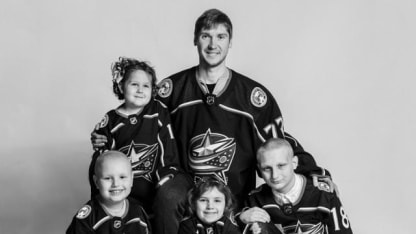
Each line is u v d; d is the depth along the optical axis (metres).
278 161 5.59
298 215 5.71
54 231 7.65
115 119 5.91
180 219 5.75
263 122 6.02
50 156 8.24
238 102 6.01
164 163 5.89
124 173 5.55
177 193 5.75
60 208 7.96
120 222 5.60
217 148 5.95
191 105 6.02
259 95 6.03
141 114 5.90
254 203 5.79
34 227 7.71
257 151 5.68
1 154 8.25
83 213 5.62
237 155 5.98
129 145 5.87
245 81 6.06
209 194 5.50
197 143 5.96
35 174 8.19
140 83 5.84
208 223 5.51
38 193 8.09
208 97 5.97
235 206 5.82
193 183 5.93
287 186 5.70
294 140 6.13
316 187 5.73
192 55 8.31
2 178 8.15
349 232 5.76
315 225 5.72
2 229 7.64
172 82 6.10
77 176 8.19
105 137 5.89
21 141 8.30
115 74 5.98
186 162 6.01
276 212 5.73
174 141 5.96
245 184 6.02
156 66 8.30
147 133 5.89
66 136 8.30
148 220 5.73
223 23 5.91
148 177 5.89
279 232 5.72
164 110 5.98
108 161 5.54
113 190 5.53
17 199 8.03
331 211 5.73
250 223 5.62
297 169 5.98
